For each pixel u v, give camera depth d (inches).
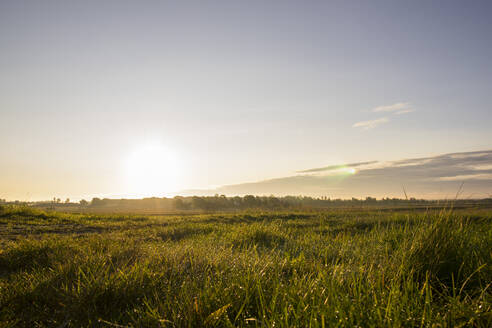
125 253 185.3
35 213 527.2
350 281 112.9
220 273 134.9
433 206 180.5
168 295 108.7
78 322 97.7
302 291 104.7
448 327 81.4
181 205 3412.9
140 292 116.1
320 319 84.0
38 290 118.3
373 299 94.8
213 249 203.5
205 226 409.7
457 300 92.7
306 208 893.2
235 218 633.6
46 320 100.7
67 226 419.5
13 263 176.1
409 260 130.0
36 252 191.8
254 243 261.7
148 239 293.6
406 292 93.1
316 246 221.6
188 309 94.5
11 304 110.2
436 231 139.3
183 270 145.9
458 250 136.9
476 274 120.1
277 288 103.3
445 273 128.5
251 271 130.9
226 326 87.7
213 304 102.5
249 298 106.8
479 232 193.8
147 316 94.1
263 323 83.1
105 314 102.8
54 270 145.9
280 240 285.7
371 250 176.1
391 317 81.8
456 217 168.1
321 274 113.3
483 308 86.0
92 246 213.8
